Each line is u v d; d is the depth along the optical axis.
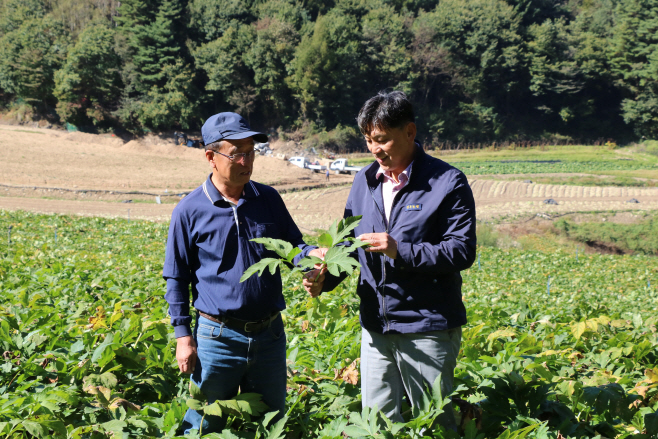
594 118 92.94
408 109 2.88
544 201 44.59
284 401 3.19
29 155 50.22
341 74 78.88
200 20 82.06
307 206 40.97
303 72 76.81
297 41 79.81
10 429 2.67
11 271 7.98
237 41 78.12
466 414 3.26
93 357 3.37
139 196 41.50
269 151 66.50
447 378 3.05
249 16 86.31
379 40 85.75
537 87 90.69
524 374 3.82
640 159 79.69
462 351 4.56
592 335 5.16
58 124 68.69
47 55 68.12
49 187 40.22
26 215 23.48
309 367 4.15
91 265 8.92
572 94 92.12
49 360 3.69
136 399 3.53
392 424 2.81
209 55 77.38
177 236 2.96
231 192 3.00
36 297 5.44
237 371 2.97
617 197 48.16
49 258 10.01
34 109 68.94
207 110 78.94
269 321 3.03
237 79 77.75
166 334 3.95
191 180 48.38
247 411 2.86
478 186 50.41
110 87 68.38
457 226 2.92
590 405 3.36
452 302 3.02
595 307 8.81
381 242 2.80
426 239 3.01
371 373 3.19
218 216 2.93
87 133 63.47
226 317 2.92
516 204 43.69
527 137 89.62
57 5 87.19
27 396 3.05
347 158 72.94
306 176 52.41
